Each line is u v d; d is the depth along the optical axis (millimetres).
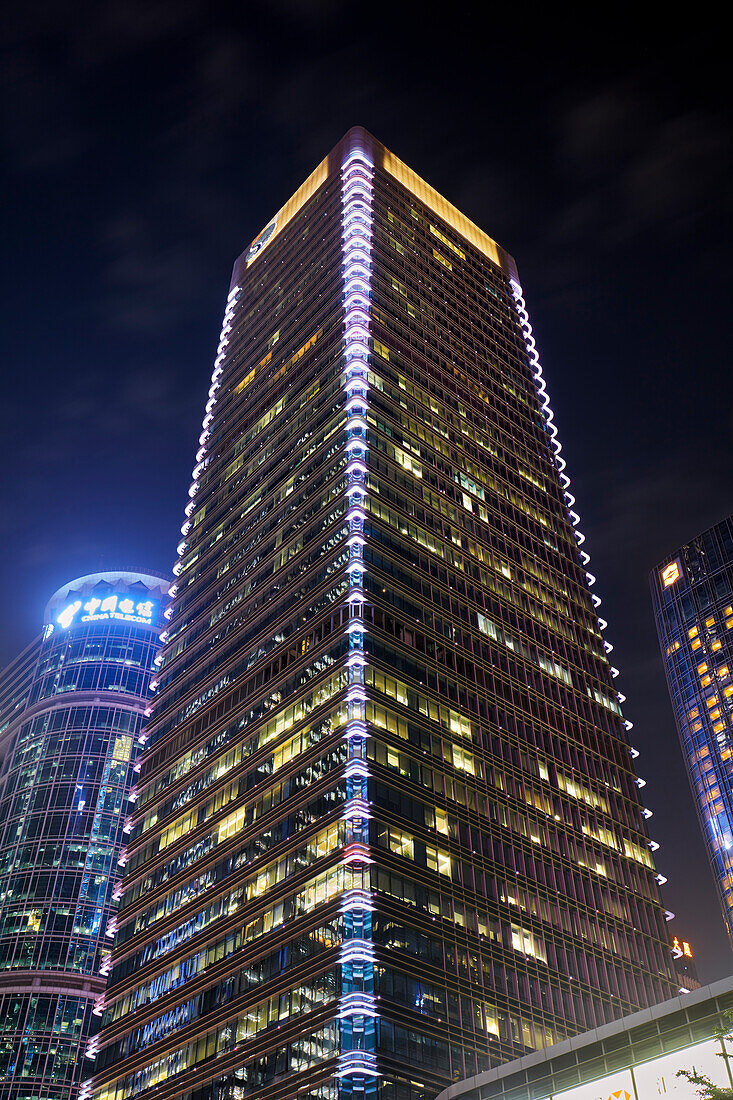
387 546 119250
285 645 118375
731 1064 52406
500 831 106125
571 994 99562
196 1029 96188
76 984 182375
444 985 88625
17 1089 168625
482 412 155500
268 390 161000
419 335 155250
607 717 133250
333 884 90938
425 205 183375
